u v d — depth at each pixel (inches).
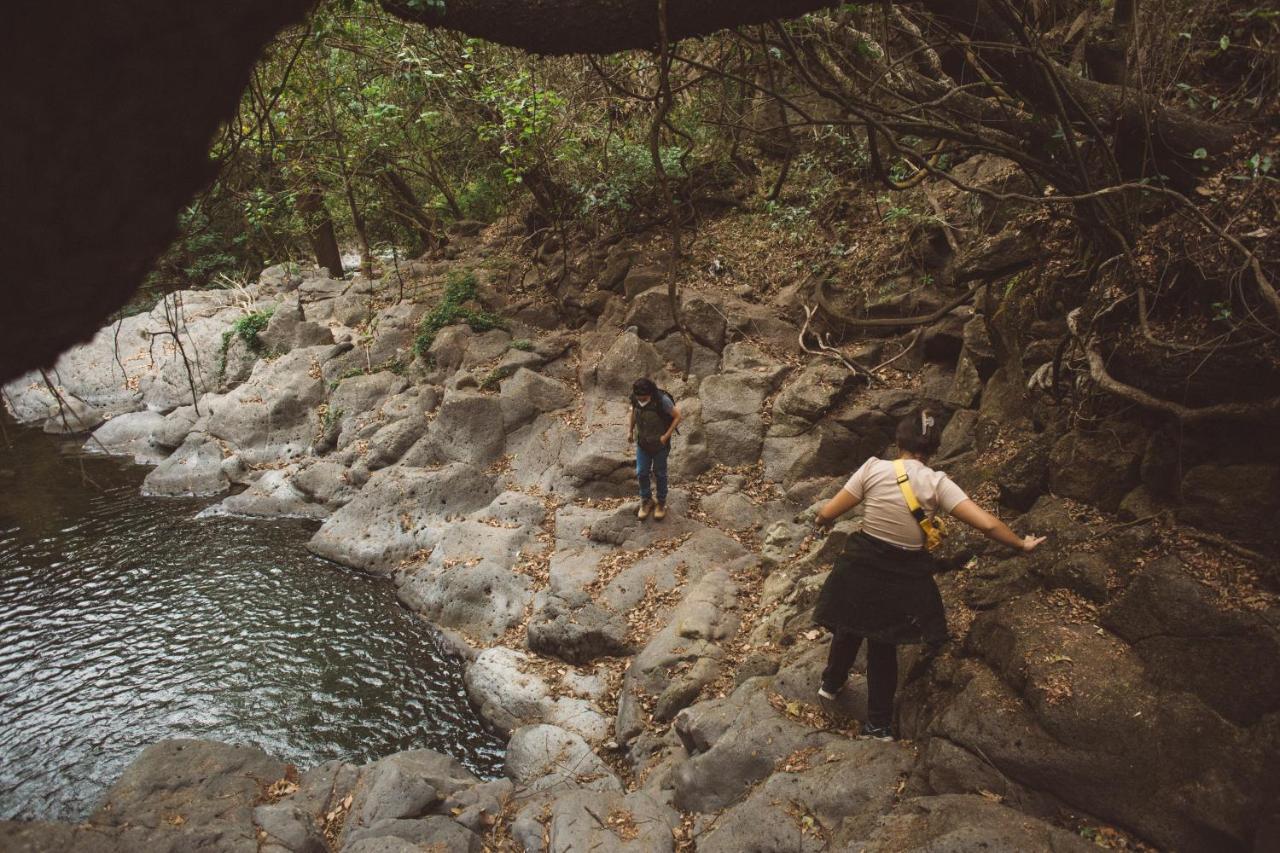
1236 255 155.5
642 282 447.8
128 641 309.9
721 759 183.6
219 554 378.3
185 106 55.4
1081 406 202.2
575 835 176.6
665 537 326.3
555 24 104.3
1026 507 212.5
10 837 171.3
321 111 345.7
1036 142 183.8
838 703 190.1
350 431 446.3
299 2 61.9
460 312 465.4
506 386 423.2
